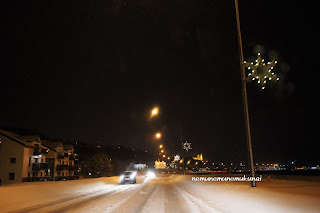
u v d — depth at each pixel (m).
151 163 161.12
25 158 53.72
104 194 20.83
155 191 23.53
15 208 12.77
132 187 29.78
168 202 15.28
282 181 22.55
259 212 9.66
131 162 146.50
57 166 66.50
